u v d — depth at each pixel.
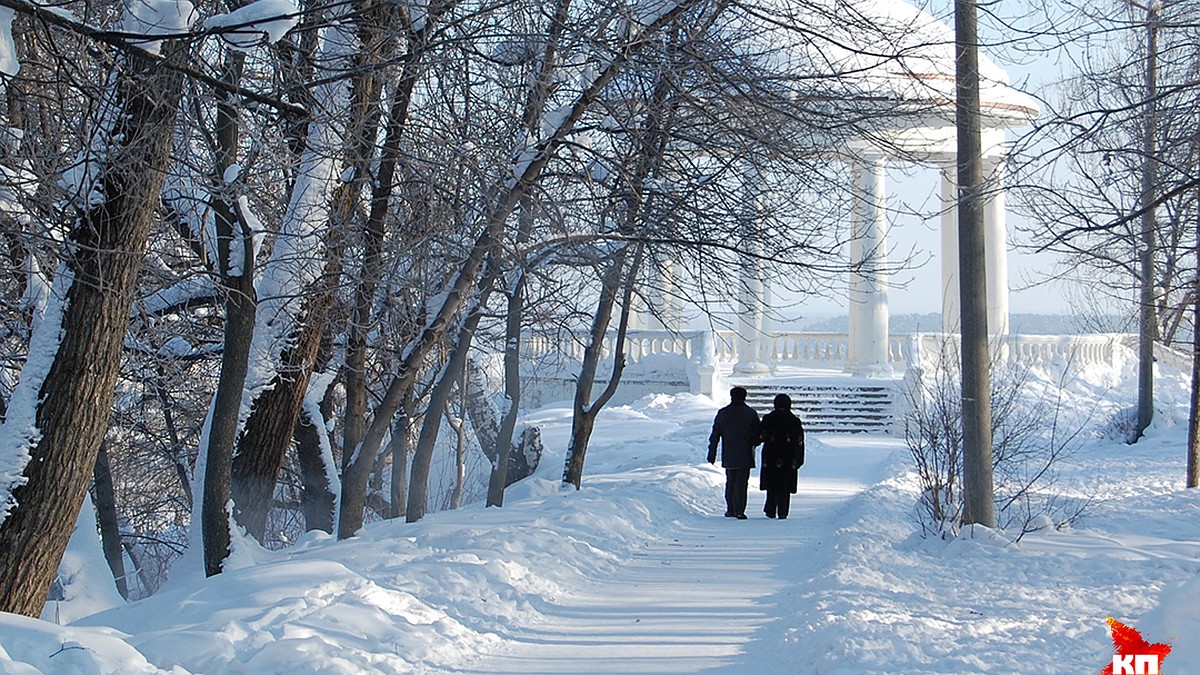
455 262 12.41
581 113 12.02
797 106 12.04
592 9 11.48
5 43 7.54
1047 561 12.09
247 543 11.91
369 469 13.30
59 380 9.16
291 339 12.98
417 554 11.27
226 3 10.14
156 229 13.88
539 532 12.80
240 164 10.52
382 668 7.13
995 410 22.81
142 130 9.02
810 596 9.93
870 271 14.13
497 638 8.43
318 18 9.74
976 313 13.67
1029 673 6.81
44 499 9.06
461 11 10.62
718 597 10.37
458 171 11.08
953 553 12.74
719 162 13.19
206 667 6.76
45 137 10.38
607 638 8.54
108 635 6.77
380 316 13.30
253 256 11.35
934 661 7.14
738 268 13.67
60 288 9.35
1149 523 16.11
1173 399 38.34
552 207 11.73
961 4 12.52
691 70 11.80
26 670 5.70
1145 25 11.66
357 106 10.61
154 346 15.59
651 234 12.96
